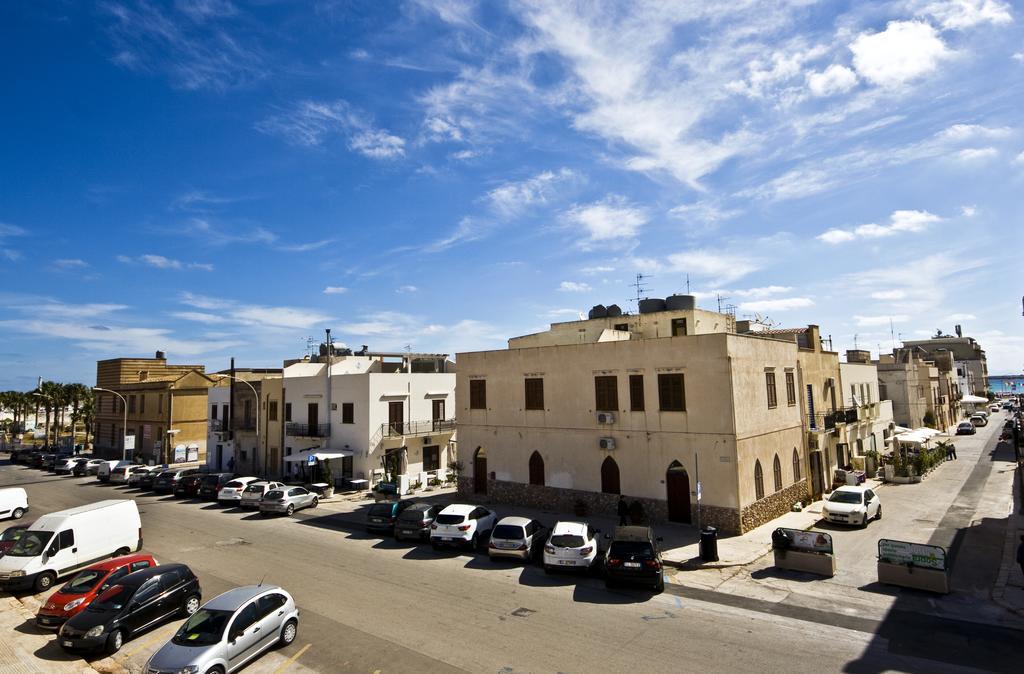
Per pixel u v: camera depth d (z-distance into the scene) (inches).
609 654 453.1
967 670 414.0
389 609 566.9
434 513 882.8
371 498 1277.1
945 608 537.0
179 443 2038.6
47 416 2800.2
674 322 1240.8
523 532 730.2
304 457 1368.1
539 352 1047.0
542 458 1033.5
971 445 1936.5
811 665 427.5
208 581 674.2
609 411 950.4
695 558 706.8
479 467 1150.3
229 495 1220.5
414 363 1667.1
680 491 879.1
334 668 444.1
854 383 1440.7
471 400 1151.6
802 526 875.4
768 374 974.4
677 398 882.8
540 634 496.1
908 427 2071.9
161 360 2474.2
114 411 2368.4
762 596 582.9
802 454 1074.7
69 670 472.7
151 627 543.8
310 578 676.7
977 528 834.2
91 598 553.6
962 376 3543.3
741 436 845.2
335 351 1866.4
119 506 786.2
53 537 705.0
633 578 600.7
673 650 458.0
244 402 1755.7
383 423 1414.9
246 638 447.2
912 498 1083.9
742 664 431.2
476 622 527.5
